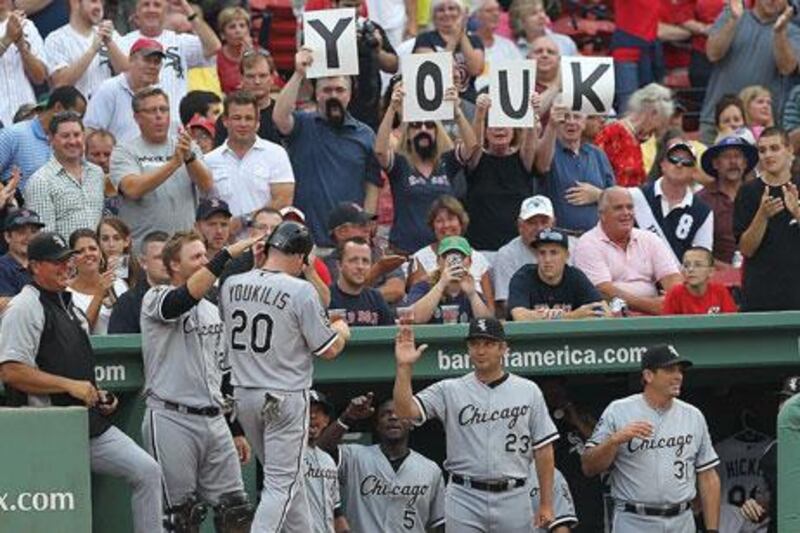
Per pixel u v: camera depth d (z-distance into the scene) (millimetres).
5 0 63219
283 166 57844
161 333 48062
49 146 57219
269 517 47188
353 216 53844
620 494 50875
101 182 55625
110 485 49625
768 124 66125
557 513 51281
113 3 68812
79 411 45812
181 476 48312
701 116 69938
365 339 49844
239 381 47719
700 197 60812
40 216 54781
